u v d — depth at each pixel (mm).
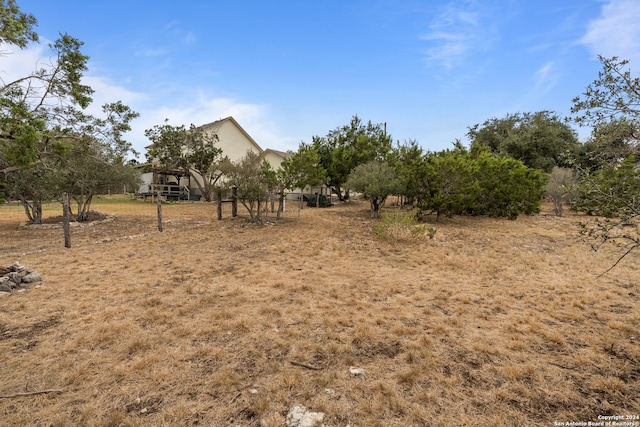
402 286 5465
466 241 9820
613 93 2879
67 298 4582
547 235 11008
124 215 15477
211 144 23844
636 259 7406
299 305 4496
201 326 3764
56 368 2850
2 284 4793
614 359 3150
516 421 2287
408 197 15094
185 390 2592
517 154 24844
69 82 6711
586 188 2977
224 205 21359
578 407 2443
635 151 2783
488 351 3281
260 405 2393
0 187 11086
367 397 2531
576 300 4801
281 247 8445
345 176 22328
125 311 4145
